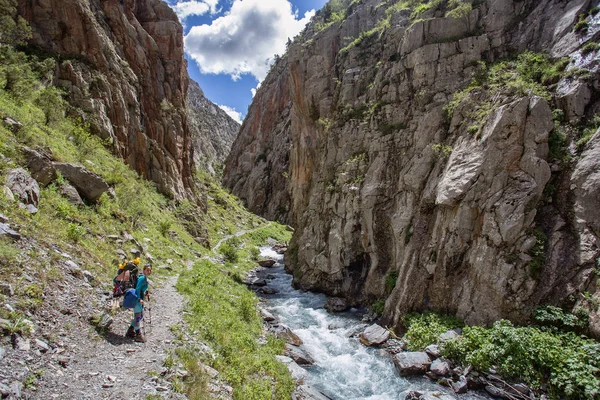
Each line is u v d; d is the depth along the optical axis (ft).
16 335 23.31
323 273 84.79
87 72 96.89
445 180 57.52
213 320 45.80
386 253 71.26
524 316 44.19
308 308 73.97
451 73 71.97
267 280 100.53
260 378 36.63
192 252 92.38
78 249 41.75
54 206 46.16
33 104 71.87
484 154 53.16
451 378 41.86
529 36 66.69
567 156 48.44
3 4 81.82
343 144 91.30
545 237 46.16
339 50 121.08
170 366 29.12
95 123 90.17
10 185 38.60
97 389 22.90
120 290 34.24
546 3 67.36
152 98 129.08
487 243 50.08
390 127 78.48
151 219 86.58
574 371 35.32
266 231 199.41
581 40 56.13
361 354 51.03
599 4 57.16
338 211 82.58
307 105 128.98
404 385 42.16
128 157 104.37
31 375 20.95
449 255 54.44
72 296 32.48
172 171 127.85
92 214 54.85
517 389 37.63
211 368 33.06
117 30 118.62
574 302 41.50
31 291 28.27
